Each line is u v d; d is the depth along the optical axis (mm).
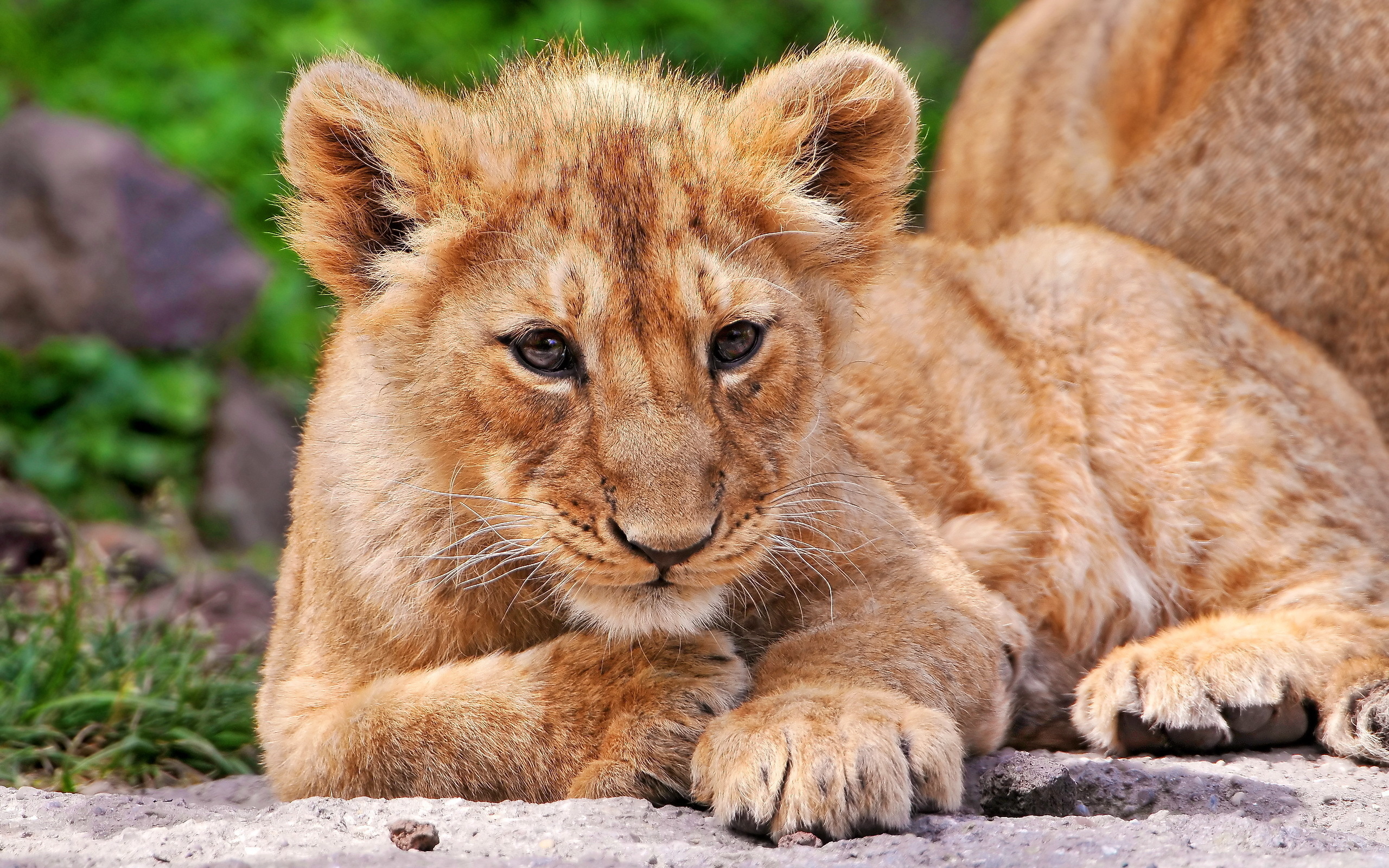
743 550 6223
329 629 7020
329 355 7566
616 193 6312
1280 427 8117
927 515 7777
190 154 19594
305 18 21438
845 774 5637
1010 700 7332
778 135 6848
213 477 16750
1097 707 7195
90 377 16750
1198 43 10305
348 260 6891
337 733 6566
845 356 7309
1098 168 10797
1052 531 8172
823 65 7121
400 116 6680
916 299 8312
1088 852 5184
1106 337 8297
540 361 6203
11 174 17266
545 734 6332
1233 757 6988
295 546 7637
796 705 6074
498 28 21734
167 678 9469
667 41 21719
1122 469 8195
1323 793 6289
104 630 10070
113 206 17391
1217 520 8039
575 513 6133
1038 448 8219
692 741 6145
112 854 5305
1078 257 8531
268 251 19109
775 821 5652
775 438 6477
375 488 6812
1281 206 9914
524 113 6965
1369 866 4914
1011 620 7488
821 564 6969
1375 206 9609
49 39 20766
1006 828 5566
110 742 9000
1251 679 7012
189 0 21484
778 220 6645
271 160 19781
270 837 5535
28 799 6340
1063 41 11594
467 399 6402
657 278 6117
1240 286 10062
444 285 6512
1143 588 8188
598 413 6090
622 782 6129
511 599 6805
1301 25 9859
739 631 7066
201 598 11875
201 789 7859
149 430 16984
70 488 15836
